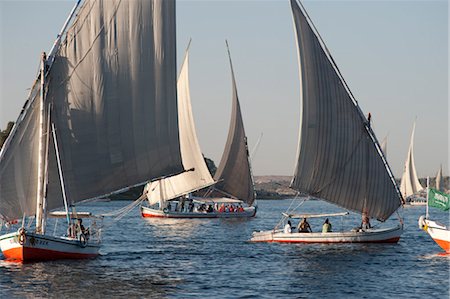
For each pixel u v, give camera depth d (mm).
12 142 119625
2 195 118562
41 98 119875
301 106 146875
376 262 123875
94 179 125562
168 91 131125
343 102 150375
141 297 91188
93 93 125688
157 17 129750
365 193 153875
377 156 154250
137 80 128625
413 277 108875
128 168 128125
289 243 152250
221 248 144125
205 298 91625
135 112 128375
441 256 132000
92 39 125875
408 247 146000
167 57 130750
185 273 109875
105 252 134750
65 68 123875
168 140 131250
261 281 104125
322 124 148500
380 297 94438
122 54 127750
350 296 94688
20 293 92500
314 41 147500
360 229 153000
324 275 109875
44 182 119875
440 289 99625
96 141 125688
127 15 128000
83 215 126125
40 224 119500
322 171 149500
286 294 95375
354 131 151750
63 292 93562
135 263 119812
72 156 123875
